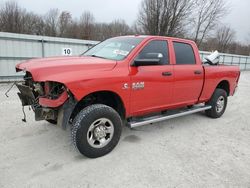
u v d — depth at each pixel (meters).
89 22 42.59
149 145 4.04
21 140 4.02
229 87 6.07
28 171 3.10
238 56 28.92
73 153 3.64
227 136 4.67
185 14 34.50
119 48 4.06
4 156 3.46
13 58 11.24
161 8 33.12
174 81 4.40
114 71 3.48
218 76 5.52
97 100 3.79
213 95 5.62
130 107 3.81
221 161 3.59
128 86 3.65
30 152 3.62
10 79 11.30
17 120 5.00
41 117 3.25
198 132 4.82
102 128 3.49
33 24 40.69
